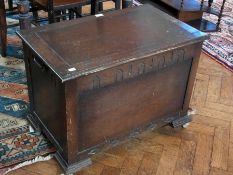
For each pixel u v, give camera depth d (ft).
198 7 9.49
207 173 5.05
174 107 5.54
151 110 5.20
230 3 11.34
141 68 4.55
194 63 5.24
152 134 5.70
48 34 4.81
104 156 5.22
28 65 4.92
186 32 5.09
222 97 6.72
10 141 5.33
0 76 6.88
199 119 6.11
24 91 6.49
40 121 5.27
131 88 4.66
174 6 9.36
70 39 4.71
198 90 6.88
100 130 4.74
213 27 9.43
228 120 6.13
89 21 5.29
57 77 4.02
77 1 6.78
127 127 5.06
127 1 6.86
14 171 4.87
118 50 4.49
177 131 5.80
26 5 5.99
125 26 5.19
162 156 5.29
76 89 4.11
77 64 4.12
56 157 4.96
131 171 5.00
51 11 6.47
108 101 4.53
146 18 5.51
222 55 8.17
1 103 6.15
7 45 7.89
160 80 4.97
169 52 4.73
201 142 5.60
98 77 4.20
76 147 4.60
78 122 4.41
